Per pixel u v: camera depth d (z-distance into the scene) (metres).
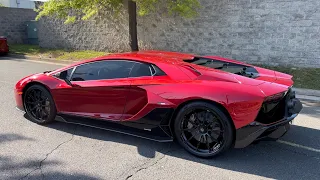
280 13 9.16
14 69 10.44
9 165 3.37
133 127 3.92
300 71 8.70
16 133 4.34
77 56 13.14
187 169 3.32
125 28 12.91
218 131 3.45
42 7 12.30
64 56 13.31
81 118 4.34
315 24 8.69
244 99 3.24
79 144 3.98
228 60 4.70
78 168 3.33
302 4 8.75
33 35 18.77
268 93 3.32
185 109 3.51
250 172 3.25
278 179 3.11
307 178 3.13
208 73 3.64
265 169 3.32
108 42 13.68
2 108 5.52
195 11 10.66
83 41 14.56
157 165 3.41
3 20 18.14
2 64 11.81
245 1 9.69
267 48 9.65
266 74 4.20
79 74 4.37
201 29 10.85
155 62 3.92
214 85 3.44
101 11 13.38
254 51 9.91
